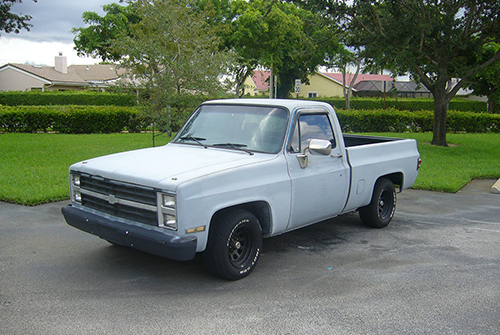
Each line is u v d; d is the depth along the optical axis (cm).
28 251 551
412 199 919
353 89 5591
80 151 1391
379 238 644
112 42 1443
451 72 1825
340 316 396
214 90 1376
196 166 456
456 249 596
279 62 3306
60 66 4850
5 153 1310
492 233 678
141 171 449
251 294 438
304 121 547
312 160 544
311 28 1980
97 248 568
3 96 3553
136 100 1535
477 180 1158
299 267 518
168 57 1405
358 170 613
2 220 682
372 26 1758
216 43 1530
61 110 2064
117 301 416
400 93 5544
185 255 411
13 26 1916
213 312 397
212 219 455
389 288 461
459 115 2662
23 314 387
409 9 1636
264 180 482
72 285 452
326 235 657
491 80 2417
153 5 1477
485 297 443
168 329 365
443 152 1633
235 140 537
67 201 807
